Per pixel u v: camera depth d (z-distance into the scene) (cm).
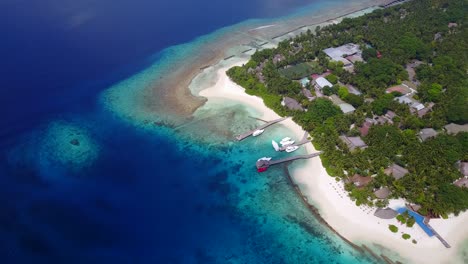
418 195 8138
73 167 9825
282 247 7738
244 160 9838
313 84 12419
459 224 7825
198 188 9100
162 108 12025
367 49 13500
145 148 10375
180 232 8088
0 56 14812
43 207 8706
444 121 10138
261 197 8800
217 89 12800
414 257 7312
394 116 10525
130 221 8338
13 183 9388
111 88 13138
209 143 10444
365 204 8294
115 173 9581
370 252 7469
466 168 8781
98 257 7606
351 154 9281
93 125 11388
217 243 7862
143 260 7550
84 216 8469
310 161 9606
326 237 7819
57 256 7631
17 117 11744
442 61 12531
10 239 7981
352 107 11056
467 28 14662
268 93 12138
